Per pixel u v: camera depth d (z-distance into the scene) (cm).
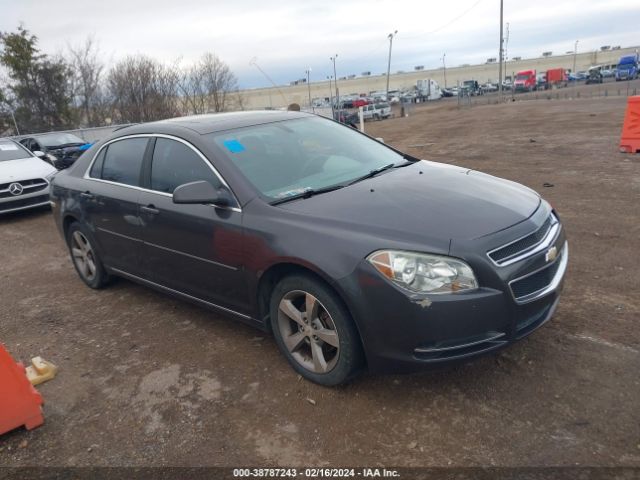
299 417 301
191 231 374
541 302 298
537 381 311
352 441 278
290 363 341
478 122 2384
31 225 889
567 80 7875
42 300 522
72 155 1393
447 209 309
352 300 285
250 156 378
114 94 3369
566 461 250
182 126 414
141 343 408
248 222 336
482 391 306
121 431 305
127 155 453
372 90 10856
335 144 431
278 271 329
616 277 446
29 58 3231
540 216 323
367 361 295
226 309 378
